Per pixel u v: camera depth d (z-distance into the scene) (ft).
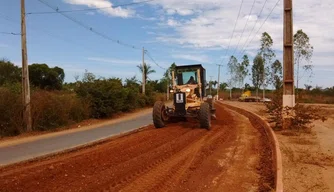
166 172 25.54
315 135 44.45
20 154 35.06
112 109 86.79
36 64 171.42
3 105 55.21
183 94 52.21
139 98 131.95
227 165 28.55
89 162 28.73
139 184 22.56
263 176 25.11
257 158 31.37
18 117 56.65
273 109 52.21
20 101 57.62
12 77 124.26
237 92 345.31
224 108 125.39
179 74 57.31
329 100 165.37
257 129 53.98
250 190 21.93
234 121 67.51
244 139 42.70
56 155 34.14
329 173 25.30
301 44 140.26
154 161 29.04
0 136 52.11
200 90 55.98
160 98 182.91
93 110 82.74
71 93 82.43
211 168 27.30
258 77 212.23
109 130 57.31
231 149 35.55
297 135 44.29
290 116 49.83
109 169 26.32
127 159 30.04
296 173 25.25
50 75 169.58
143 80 153.07
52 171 25.73
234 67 265.13
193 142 38.96
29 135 54.13
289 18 50.78
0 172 26.61
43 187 21.95
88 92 84.33
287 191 21.04
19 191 21.20
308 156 30.71
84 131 57.11
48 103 63.31
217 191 21.61
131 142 38.99
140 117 88.89
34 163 30.22
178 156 31.37
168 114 53.57
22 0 57.00
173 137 42.16
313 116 49.75
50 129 60.95
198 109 52.95
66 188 21.68
